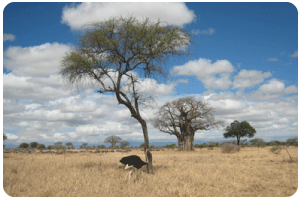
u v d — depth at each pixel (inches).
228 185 283.1
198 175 337.7
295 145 1437.0
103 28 420.2
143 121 425.7
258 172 374.3
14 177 316.2
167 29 432.1
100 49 435.2
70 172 365.1
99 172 380.5
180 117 1593.3
